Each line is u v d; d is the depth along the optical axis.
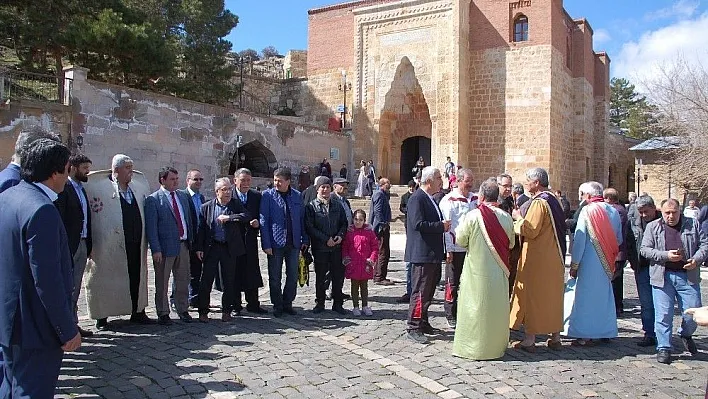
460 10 30.20
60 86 18.08
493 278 6.82
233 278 8.58
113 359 6.54
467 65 30.97
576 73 33.25
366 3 34.84
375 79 33.12
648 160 33.34
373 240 9.18
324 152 30.58
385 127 33.72
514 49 30.05
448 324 8.56
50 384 3.97
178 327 8.16
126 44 21.20
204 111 22.67
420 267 7.65
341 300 9.34
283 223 8.98
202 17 30.89
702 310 3.73
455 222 8.62
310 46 36.75
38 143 4.14
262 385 5.73
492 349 6.79
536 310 7.18
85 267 7.90
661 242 6.97
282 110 36.56
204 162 22.72
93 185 7.85
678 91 25.08
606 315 7.54
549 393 5.68
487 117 30.66
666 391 5.84
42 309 3.87
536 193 7.66
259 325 8.34
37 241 3.80
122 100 19.41
